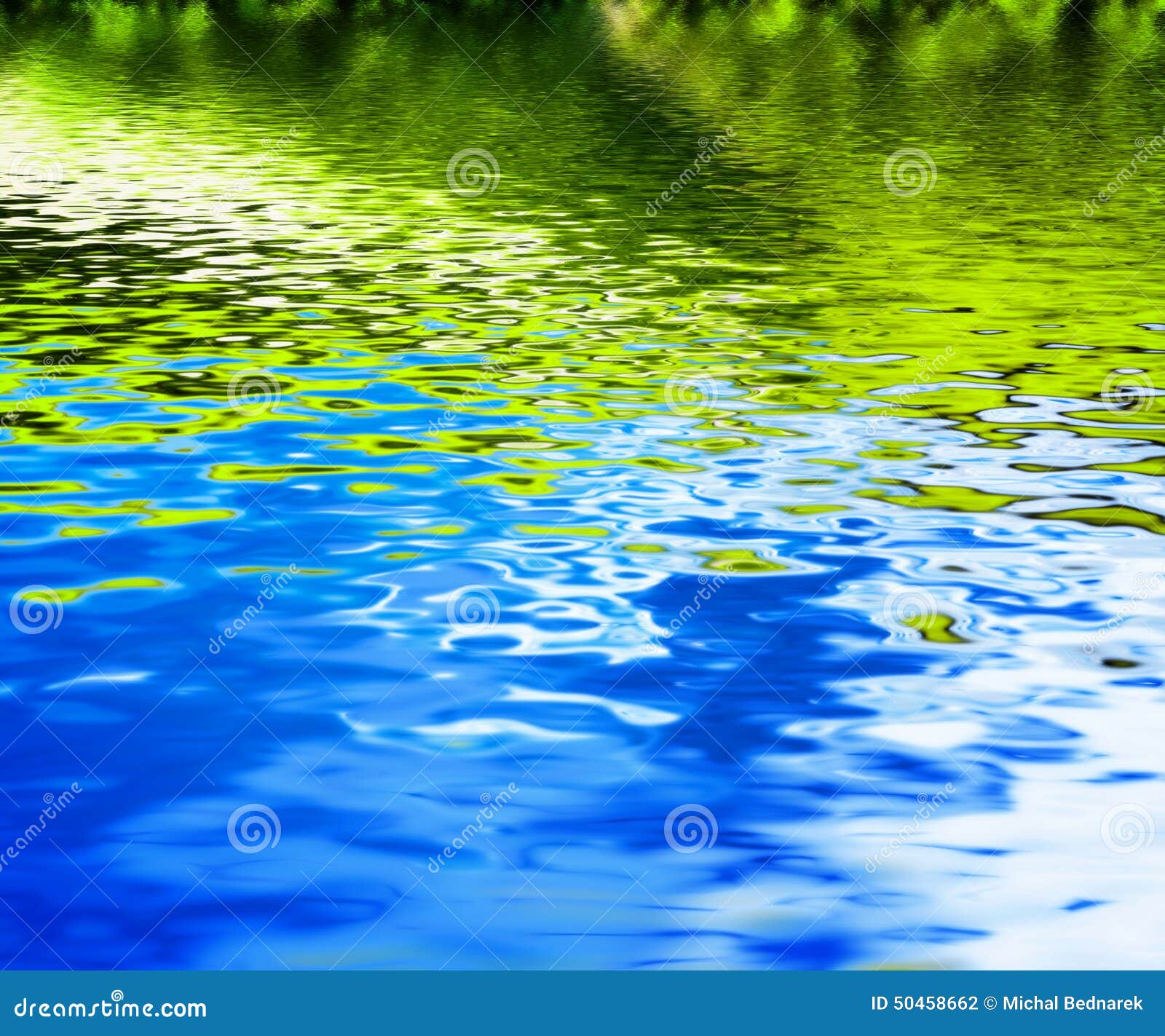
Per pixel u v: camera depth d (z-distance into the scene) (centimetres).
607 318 693
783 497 464
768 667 358
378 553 423
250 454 504
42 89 1650
